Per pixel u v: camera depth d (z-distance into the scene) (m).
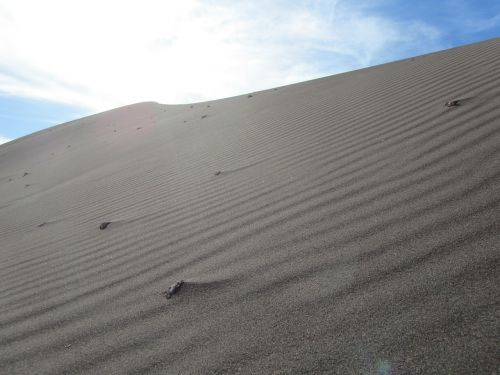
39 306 2.20
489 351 1.06
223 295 1.74
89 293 2.19
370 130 3.83
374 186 2.47
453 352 1.09
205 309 1.67
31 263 3.10
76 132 24.16
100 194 5.34
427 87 4.73
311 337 1.31
